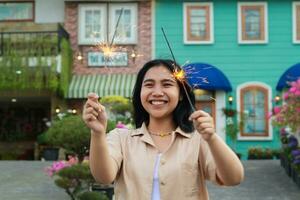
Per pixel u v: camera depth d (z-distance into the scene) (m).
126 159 2.90
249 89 20.16
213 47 20.34
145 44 20.25
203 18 20.45
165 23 20.36
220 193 10.80
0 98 20.69
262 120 19.97
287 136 14.09
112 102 15.39
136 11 20.34
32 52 18.38
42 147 18.94
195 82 3.16
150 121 3.03
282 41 20.34
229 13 20.47
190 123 2.98
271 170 13.58
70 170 8.19
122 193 2.89
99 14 20.31
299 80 11.66
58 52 18.52
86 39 20.25
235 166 2.68
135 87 3.13
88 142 9.08
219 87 19.36
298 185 11.40
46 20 20.50
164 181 2.79
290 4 20.44
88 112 2.67
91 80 19.75
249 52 20.31
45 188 11.31
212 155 2.71
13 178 12.53
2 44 18.47
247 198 10.38
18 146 21.61
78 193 8.44
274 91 20.09
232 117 19.77
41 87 18.14
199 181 2.89
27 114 22.02
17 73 18.14
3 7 20.50
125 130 3.03
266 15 20.41
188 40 20.34
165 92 2.97
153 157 2.87
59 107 19.34
